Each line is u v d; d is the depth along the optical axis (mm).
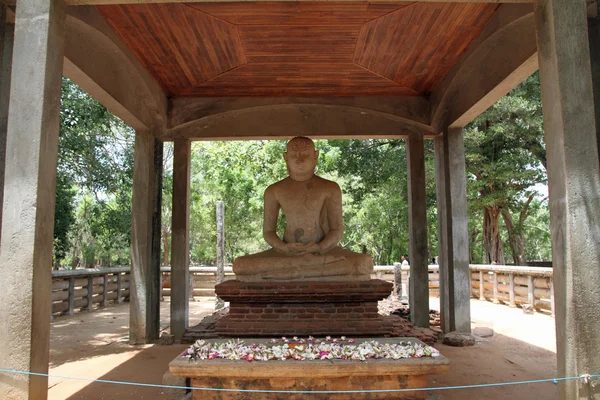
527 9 5336
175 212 8641
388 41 6824
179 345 8125
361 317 6688
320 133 8844
